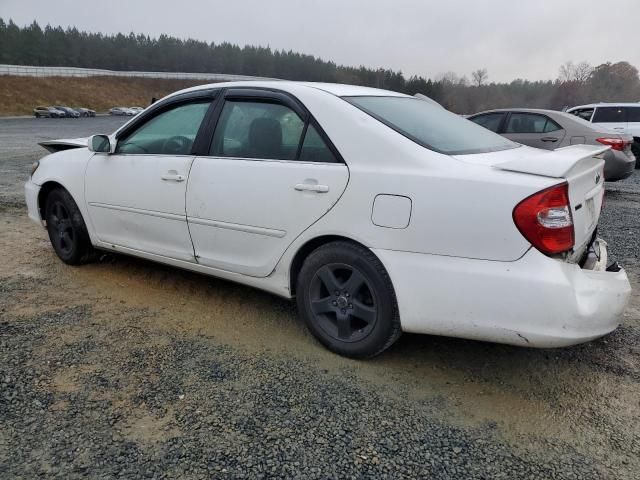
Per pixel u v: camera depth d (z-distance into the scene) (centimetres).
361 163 260
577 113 1295
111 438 211
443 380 264
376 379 262
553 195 221
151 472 193
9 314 329
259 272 304
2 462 195
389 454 206
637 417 235
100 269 420
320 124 277
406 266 246
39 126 3475
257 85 312
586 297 224
